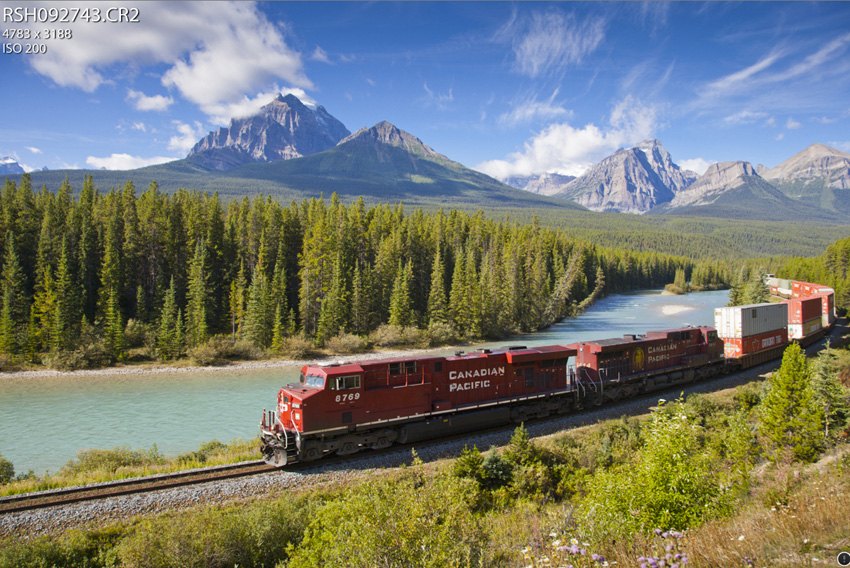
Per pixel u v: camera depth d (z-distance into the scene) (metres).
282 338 76.38
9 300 67.50
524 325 101.25
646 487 10.74
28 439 36.19
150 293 86.75
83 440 35.94
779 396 24.22
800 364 24.20
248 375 61.84
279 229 94.31
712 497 10.80
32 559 13.73
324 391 22.50
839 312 101.88
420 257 108.12
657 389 37.81
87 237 79.38
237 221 97.06
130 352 69.94
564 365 31.92
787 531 7.97
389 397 24.44
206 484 19.59
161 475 20.08
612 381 33.84
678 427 11.45
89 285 79.31
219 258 87.69
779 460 19.52
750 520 9.13
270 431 22.66
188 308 75.88
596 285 158.50
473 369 27.72
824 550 7.09
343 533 10.70
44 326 67.50
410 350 82.19
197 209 92.19
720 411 31.23
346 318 86.12
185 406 45.78
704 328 43.81
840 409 26.75
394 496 11.13
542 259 121.19
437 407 25.86
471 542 10.88
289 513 16.06
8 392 52.06
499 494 18.61
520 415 29.48
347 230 98.56
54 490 18.33
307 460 22.38
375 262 99.50
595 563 7.84
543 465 21.11
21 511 16.88
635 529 9.80
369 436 24.09
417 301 104.06
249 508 17.25
